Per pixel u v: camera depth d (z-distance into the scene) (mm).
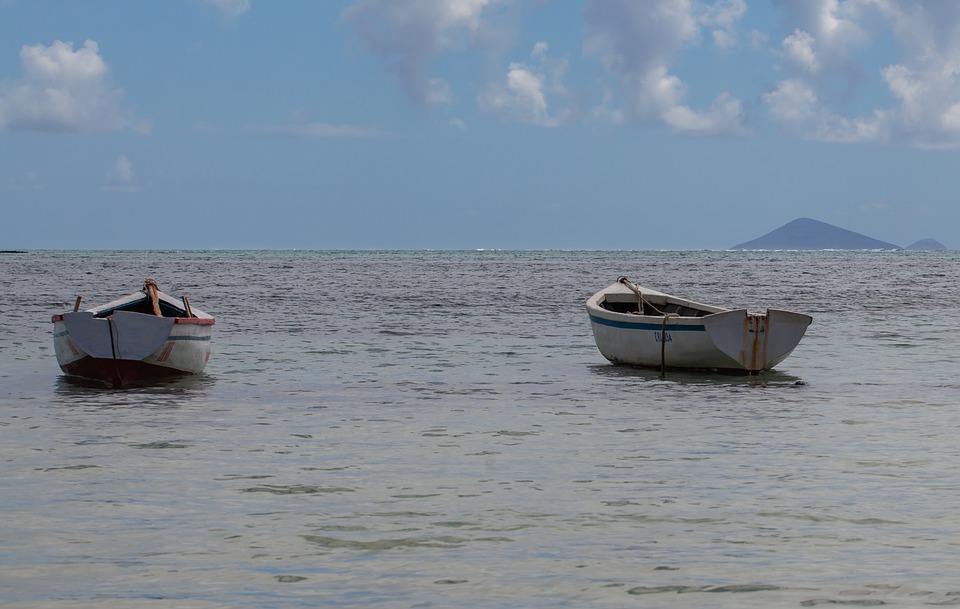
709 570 9109
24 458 13664
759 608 8211
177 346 21391
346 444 14797
